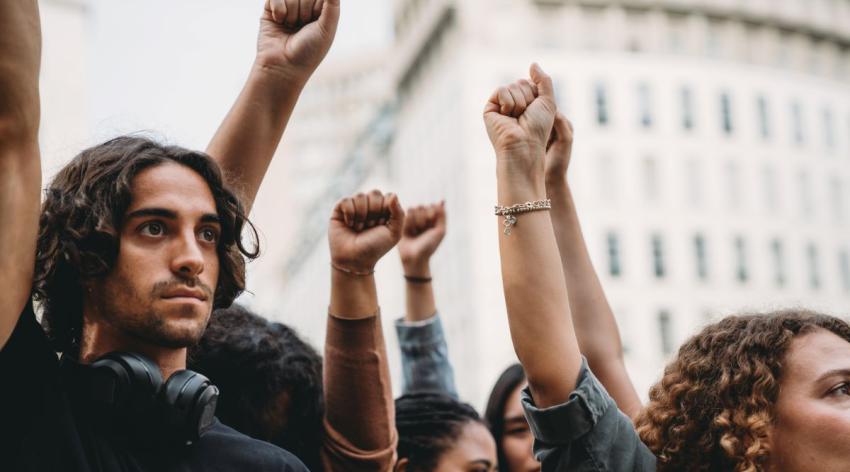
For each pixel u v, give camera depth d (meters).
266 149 2.79
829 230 51.44
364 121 104.19
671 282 47.50
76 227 2.14
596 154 47.69
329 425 3.10
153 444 2.14
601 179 47.59
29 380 2.04
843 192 52.31
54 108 39.41
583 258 3.08
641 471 2.54
